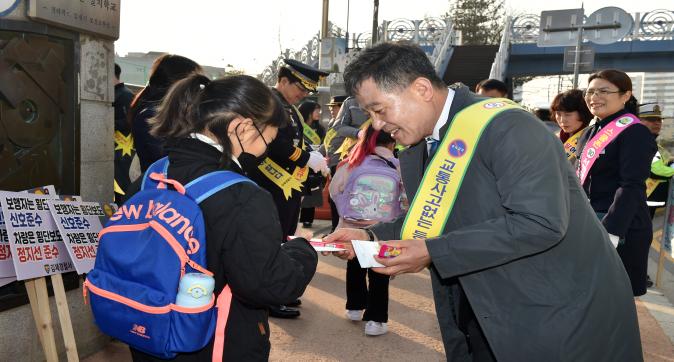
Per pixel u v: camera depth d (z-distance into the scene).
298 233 7.21
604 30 12.23
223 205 1.45
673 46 24.34
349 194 3.60
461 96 1.71
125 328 1.45
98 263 1.54
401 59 1.62
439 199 1.67
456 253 1.55
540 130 1.57
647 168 2.92
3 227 2.44
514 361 1.60
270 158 3.74
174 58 3.00
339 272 5.56
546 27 12.48
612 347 1.63
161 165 1.66
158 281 1.40
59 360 3.10
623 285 1.69
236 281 1.46
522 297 1.59
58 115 3.00
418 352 3.59
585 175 3.21
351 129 5.59
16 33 2.69
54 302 3.06
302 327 4.00
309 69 4.00
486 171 1.63
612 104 3.15
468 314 1.90
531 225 1.48
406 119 1.66
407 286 5.07
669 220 4.97
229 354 1.55
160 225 1.42
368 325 3.84
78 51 3.06
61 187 3.04
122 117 4.32
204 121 1.54
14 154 2.75
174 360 1.54
